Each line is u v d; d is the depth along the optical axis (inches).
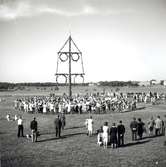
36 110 1498.5
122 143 693.3
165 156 584.7
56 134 803.4
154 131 894.4
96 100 1646.2
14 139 770.2
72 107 1437.0
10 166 520.4
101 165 524.4
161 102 2142.0
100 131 709.9
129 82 6934.1
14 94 3725.4
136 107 1753.2
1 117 1282.0
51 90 5300.2
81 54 1887.3
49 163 540.1
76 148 663.1
